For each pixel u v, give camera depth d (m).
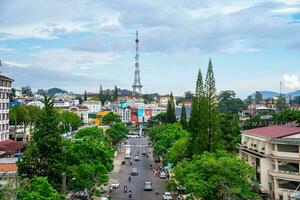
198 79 110.50
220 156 79.50
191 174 70.38
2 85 134.12
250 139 104.06
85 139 96.69
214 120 99.12
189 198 72.62
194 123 104.56
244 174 70.50
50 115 78.06
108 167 94.81
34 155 74.56
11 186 58.62
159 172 139.00
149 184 112.50
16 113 176.00
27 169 73.06
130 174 139.62
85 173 80.38
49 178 73.56
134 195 104.62
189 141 104.56
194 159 81.38
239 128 146.12
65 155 82.44
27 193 54.03
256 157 97.00
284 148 88.56
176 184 87.00
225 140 118.00
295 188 86.81
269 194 90.19
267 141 91.69
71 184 79.75
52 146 75.88
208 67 103.62
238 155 116.00
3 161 84.31
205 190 66.88
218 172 68.44
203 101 100.94
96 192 90.69
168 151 121.69
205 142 97.88
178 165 83.19
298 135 90.50
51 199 55.19
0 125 133.12
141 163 168.38
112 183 115.75
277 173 88.25
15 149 116.19
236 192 66.69
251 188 82.06
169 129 157.88
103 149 95.00
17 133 161.12
